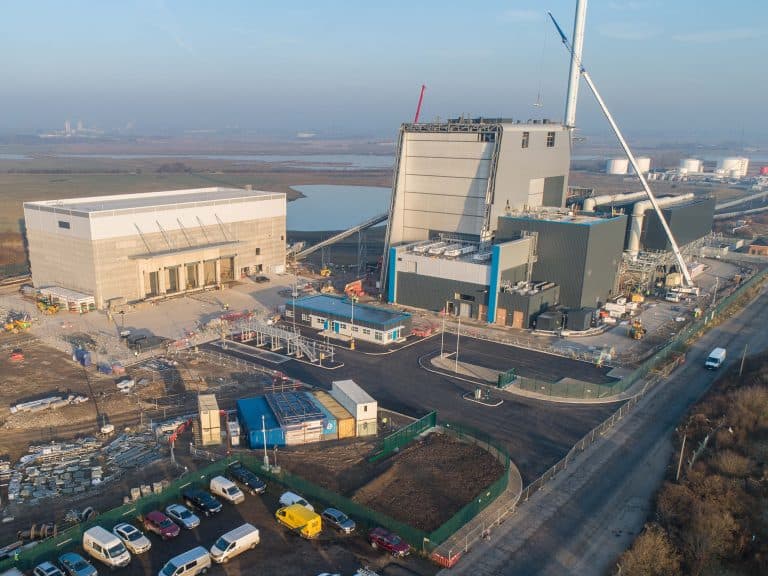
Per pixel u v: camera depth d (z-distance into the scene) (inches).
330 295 3577.8
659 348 2984.7
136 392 2347.4
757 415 2095.2
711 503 1595.7
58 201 3799.2
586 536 1513.3
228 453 1899.6
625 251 4148.6
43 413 2140.7
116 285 3454.7
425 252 3614.7
